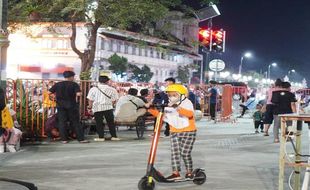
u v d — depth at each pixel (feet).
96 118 46.03
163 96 48.62
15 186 26.25
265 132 54.39
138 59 179.01
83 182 27.43
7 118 31.30
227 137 52.31
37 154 37.09
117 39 150.82
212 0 67.72
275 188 26.89
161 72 197.06
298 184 23.58
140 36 67.62
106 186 26.50
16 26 69.36
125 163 33.78
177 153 26.78
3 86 30.17
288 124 22.06
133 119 47.96
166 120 26.53
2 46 29.84
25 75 133.59
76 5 56.75
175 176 26.61
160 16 61.16
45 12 62.90
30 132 44.16
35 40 89.45
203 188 26.53
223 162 35.19
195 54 197.06
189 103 26.55
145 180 24.94
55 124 44.96
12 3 65.77
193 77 182.19
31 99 45.80
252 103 88.22
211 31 74.74
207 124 69.82
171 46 69.15
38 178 28.40
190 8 67.72
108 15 58.90
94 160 34.81
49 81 46.50
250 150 41.91
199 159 36.42
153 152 25.04
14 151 37.96
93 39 62.28
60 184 26.84
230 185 27.43
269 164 34.86
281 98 46.85
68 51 138.92
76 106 43.98
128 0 57.26
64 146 41.78
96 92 45.83
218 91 76.23
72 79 44.14
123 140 46.85
